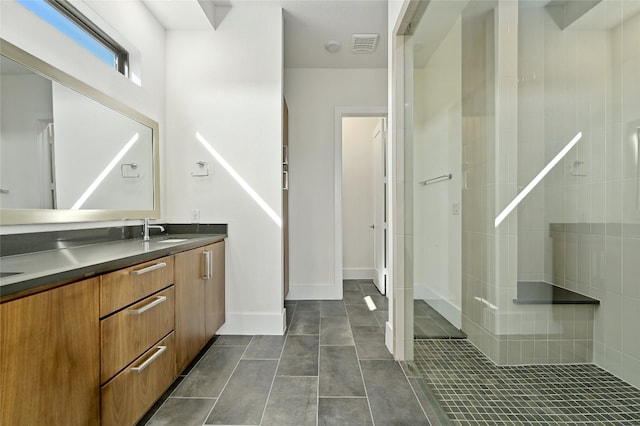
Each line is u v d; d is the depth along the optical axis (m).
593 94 1.82
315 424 1.35
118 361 1.14
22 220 1.24
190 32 2.47
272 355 2.04
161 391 1.45
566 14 1.90
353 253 4.60
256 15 2.47
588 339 1.78
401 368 1.86
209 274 2.04
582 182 1.84
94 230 1.69
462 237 2.16
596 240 1.77
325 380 1.72
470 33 2.09
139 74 2.13
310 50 3.13
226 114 2.47
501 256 1.84
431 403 1.49
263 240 2.47
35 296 0.81
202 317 1.96
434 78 2.18
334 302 3.35
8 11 1.21
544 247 1.88
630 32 1.69
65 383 0.90
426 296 2.15
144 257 1.29
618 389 1.54
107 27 1.83
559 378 1.66
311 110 3.52
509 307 1.83
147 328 1.33
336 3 2.43
